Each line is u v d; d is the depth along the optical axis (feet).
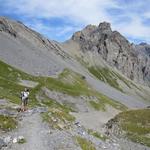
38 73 525.75
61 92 426.10
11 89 360.48
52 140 112.27
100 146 143.33
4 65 459.73
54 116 151.94
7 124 119.85
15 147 98.78
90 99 469.57
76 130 150.10
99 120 328.29
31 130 121.19
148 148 200.64
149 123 257.14
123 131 241.96
